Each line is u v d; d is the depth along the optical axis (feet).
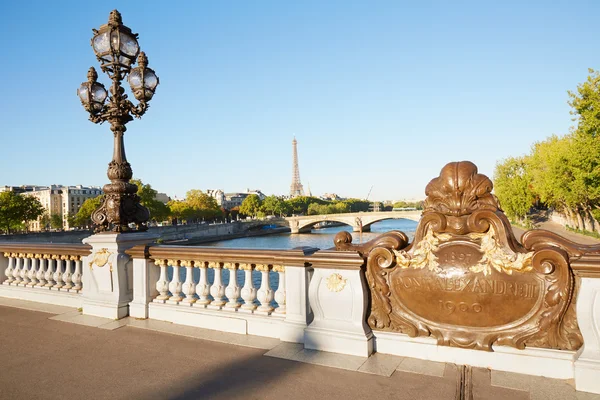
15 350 18.74
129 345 19.25
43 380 15.47
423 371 15.40
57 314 25.00
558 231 181.98
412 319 16.78
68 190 440.04
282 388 14.40
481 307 15.49
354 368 15.87
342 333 17.48
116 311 23.71
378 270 17.33
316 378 15.14
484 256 15.44
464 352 15.88
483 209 15.46
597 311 13.71
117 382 15.21
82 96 24.30
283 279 20.31
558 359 14.42
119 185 24.57
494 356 15.37
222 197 608.19
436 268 16.12
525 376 14.71
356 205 595.06
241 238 324.60
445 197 16.11
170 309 22.94
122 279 24.27
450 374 15.07
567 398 13.14
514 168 228.63
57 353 18.29
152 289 24.22
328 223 510.58
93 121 25.03
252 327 20.42
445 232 16.16
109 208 24.56
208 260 21.93
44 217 377.50
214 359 17.26
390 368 15.78
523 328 14.98
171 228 271.28
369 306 17.70
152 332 21.13
